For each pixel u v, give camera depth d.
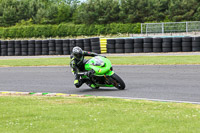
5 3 190.12
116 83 31.14
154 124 17.81
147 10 159.25
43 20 177.00
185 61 52.78
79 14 164.75
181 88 31.56
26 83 39.41
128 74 42.94
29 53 84.12
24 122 19.08
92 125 17.94
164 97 27.56
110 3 161.12
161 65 49.78
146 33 138.75
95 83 31.80
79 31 154.00
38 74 46.91
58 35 156.25
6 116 20.70
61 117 19.98
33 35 158.25
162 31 135.88
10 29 161.50
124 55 71.25
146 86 33.66
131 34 141.62
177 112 20.84
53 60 65.12
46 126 17.98
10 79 43.44
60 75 44.78
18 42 84.94
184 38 70.81
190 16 151.88
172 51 71.94
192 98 26.77
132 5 160.12
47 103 25.48
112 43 76.06
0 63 63.97
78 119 19.44
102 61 30.45
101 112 21.20
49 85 37.22
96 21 161.62
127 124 17.94
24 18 187.50
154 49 72.88
